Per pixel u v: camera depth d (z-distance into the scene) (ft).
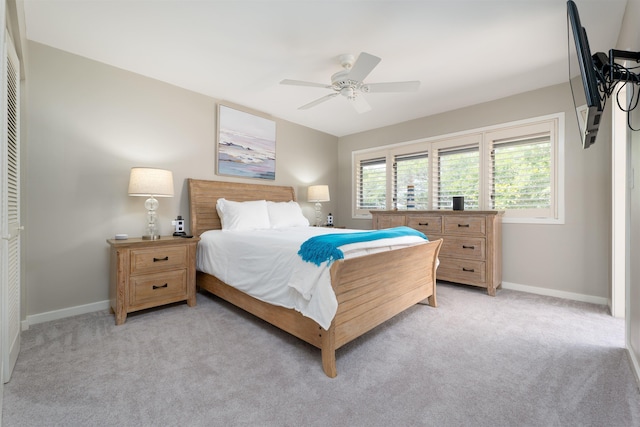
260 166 13.82
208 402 4.92
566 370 5.87
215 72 10.00
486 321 8.43
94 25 7.47
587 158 10.15
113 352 6.59
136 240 8.95
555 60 9.08
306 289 6.02
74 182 8.86
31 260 8.16
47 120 8.40
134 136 10.03
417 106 13.01
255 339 7.31
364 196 16.97
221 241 9.52
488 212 11.01
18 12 5.92
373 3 6.59
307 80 10.54
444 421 4.49
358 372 5.85
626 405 4.81
